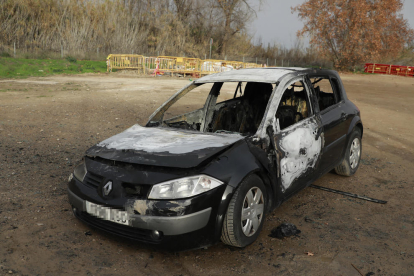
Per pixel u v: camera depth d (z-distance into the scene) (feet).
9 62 72.95
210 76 14.06
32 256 9.34
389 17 116.06
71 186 10.44
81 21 104.68
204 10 144.56
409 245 10.49
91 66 81.82
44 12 99.71
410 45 144.66
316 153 12.76
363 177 16.78
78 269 8.87
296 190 12.14
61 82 54.80
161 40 123.03
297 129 11.87
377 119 32.50
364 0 113.60
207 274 8.85
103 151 10.28
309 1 119.14
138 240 9.15
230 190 9.21
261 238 10.74
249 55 152.25
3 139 21.06
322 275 8.86
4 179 14.73
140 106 34.76
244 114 15.17
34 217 11.55
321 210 12.92
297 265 9.30
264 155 10.39
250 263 9.36
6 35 93.71
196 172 9.05
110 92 44.88
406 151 21.65
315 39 121.60
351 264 9.38
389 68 114.21
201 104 36.81
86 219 10.16
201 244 9.16
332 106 14.71
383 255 9.88
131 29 115.85
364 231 11.32
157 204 8.73
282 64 141.69
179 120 14.10
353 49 118.73
